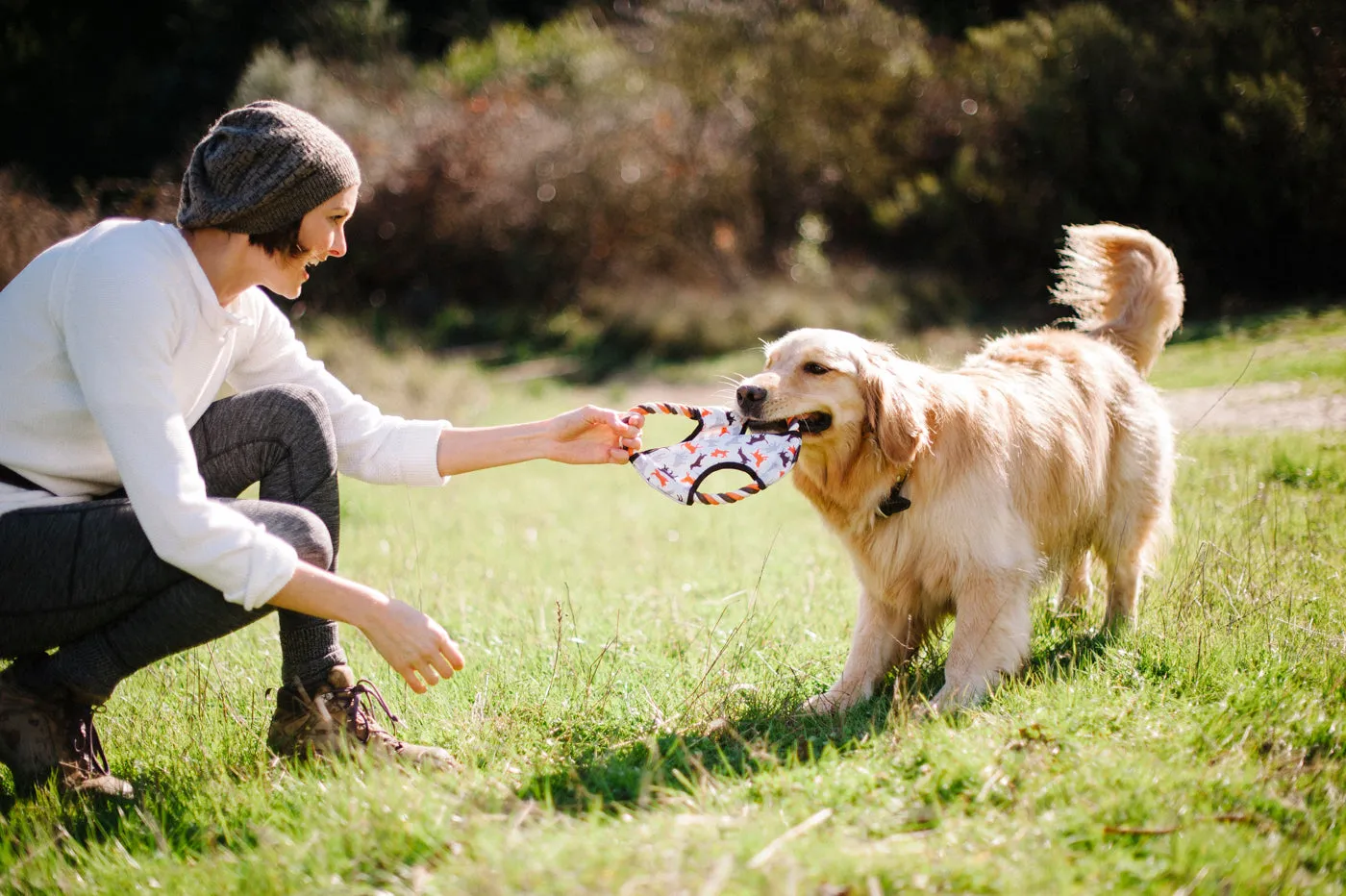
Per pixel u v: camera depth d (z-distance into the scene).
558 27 23.62
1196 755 2.51
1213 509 4.95
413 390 13.31
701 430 3.21
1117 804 2.22
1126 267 4.55
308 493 2.71
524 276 19.00
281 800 2.50
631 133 19.14
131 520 2.44
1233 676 2.96
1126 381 4.19
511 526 7.46
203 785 2.69
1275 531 4.11
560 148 19.19
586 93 20.36
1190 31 14.93
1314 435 6.58
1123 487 4.05
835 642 3.96
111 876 2.19
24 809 2.50
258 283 2.62
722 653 3.56
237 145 2.43
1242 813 2.22
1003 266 16.39
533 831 2.18
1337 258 13.79
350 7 24.09
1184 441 5.71
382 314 18.47
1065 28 16.02
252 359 2.95
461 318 18.22
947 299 15.80
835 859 1.96
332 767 2.65
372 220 19.28
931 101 18.23
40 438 2.47
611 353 16.11
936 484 3.38
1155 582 4.14
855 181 18.31
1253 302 13.89
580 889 1.87
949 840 2.10
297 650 2.76
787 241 18.78
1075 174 15.56
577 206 18.95
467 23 26.06
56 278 2.39
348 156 2.59
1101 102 15.30
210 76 24.00
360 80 22.02
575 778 2.59
